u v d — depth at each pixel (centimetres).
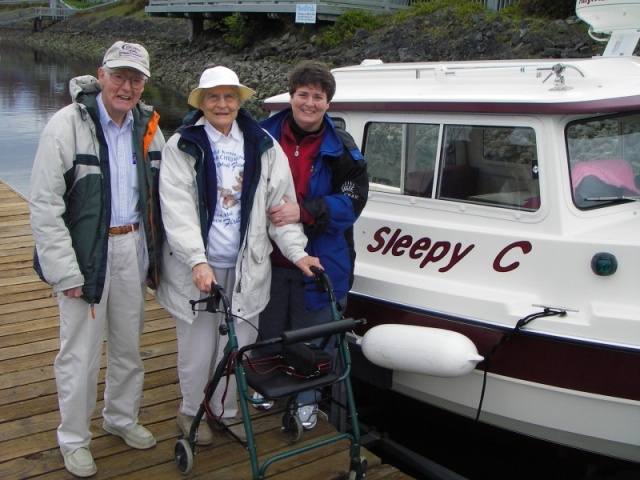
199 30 3094
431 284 402
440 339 373
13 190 916
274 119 372
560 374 362
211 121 328
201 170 328
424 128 414
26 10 5834
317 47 2338
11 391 427
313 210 348
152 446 374
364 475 341
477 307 381
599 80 387
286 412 385
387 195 430
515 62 440
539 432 382
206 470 358
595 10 448
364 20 2272
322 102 348
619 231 359
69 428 345
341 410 431
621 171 382
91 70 3161
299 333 296
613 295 352
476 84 420
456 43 1838
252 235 334
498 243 381
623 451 366
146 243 338
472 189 397
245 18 2705
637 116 389
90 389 341
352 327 309
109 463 360
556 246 362
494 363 382
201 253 321
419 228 410
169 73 2809
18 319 530
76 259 317
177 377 454
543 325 360
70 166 311
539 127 369
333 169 363
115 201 326
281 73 2250
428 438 488
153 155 336
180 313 343
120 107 313
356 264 441
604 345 346
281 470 362
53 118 310
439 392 410
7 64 3369
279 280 372
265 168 336
